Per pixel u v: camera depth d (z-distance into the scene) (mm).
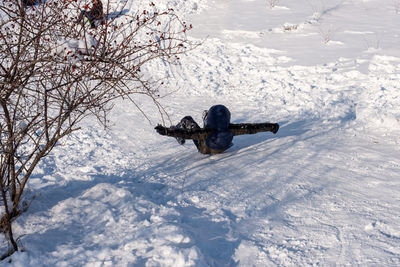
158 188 4672
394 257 2818
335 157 5359
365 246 3020
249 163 5324
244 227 3541
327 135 6438
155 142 6668
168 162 5652
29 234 3443
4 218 3469
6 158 3588
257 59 11469
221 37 13438
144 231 3367
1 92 3189
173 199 4277
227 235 3395
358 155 5398
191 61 11891
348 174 4707
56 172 5316
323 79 9367
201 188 4562
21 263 2990
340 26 13203
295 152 5672
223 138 5480
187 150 6215
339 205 3844
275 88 9477
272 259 2994
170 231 3262
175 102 9117
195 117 8008
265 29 13656
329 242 3150
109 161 5766
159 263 2895
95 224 3701
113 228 3584
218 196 4281
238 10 15953
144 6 16281
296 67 10336
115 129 7262
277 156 5547
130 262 2949
